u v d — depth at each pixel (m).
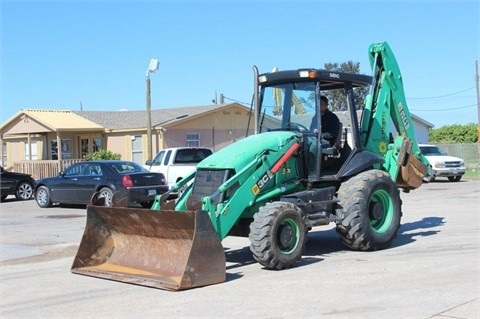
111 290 8.57
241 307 7.33
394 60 12.55
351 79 11.33
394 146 12.23
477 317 6.52
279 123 11.20
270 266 9.28
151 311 7.35
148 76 29.50
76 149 37.72
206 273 8.50
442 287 7.93
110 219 9.75
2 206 23.14
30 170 34.25
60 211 20.47
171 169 21.05
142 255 9.46
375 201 11.01
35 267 10.72
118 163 20.05
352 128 11.28
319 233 13.62
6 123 37.34
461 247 10.97
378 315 6.74
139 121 35.47
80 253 9.97
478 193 23.00
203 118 36.12
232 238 13.16
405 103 12.77
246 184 9.59
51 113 37.44
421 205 19.05
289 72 10.98
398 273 8.91
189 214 8.48
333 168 11.21
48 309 7.71
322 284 8.36
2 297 8.47
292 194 10.22
